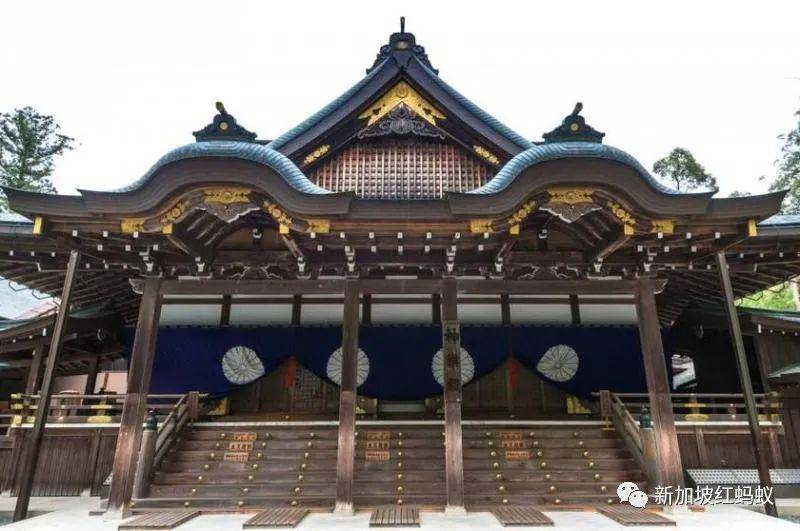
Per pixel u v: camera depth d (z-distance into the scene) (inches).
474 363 467.2
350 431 306.0
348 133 482.9
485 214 283.7
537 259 343.3
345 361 318.3
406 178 481.4
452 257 318.7
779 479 395.5
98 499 396.5
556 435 392.5
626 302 489.1
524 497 320.8
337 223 293.4
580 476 345.1
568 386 463.5
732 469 413.1
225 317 478.0
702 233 311.1
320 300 483.2
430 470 348.8
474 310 483.8
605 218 310.5
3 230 342.3
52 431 427.8
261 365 464.4
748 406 323.6
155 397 426.0
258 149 290.4
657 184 294.0
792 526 270.2
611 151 287.9
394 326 474.6
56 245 349.7
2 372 624.7
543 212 326.0
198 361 465.4
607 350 475.5
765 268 428.1
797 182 1002.7
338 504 294.5
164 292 342.3
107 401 501.0
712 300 537.6
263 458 361.7
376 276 365.1
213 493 325.4
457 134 486.6
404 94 491.2
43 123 1072.2
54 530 270.8
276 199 283.7
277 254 344.5
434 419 457.7
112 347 589.3
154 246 317.1
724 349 546.9
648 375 329.4
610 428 403.2
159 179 282.8
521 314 483.8
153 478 334.0
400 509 302.5
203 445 374.3
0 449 429.7
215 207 291.1
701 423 433.1
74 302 522.3
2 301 1409.9
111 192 281.7
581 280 343.3
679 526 269.4
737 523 277.1
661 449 313.3
